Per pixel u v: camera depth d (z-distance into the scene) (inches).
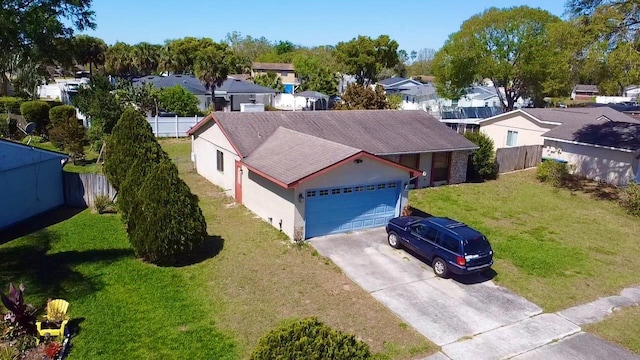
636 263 625.9
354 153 657.6
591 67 917.8
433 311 483.8
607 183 1039.0
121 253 607.8
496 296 521.3
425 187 976.9
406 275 563.8
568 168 1106.7
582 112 1322.6
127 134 733.9
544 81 1910.7
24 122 1386.6
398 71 3991.1
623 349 430.6
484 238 552.4
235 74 3221.0
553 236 717.9
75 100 1438.2
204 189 919.0
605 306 508.4
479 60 1946.4
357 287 529.0
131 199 629.3
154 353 398.9
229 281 534.6
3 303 417.7
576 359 412.5
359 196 695.1
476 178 1055.0
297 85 3206.2
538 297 523.2
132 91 1535.4
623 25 886.4
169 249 556.4
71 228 692.1
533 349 424.8
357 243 655.8
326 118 981.2
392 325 455.5
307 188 640.4
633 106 2062.0
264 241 650.2
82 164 1059.9
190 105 1668.3
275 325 447.8
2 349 384.5
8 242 630.5
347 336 286.5
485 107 2103.8
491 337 441.4
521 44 1867.6
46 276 535.5
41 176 746.8
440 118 1866.4
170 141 1438.2
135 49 2780.5
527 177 1093.1
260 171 695.1
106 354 395.2
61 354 389.7
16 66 1539.1
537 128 1293.1
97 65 2748.5
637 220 808.3
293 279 542.3
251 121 904.3
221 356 398.0
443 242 557.0
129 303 480.1
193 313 464.8
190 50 2918.3
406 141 948.0
